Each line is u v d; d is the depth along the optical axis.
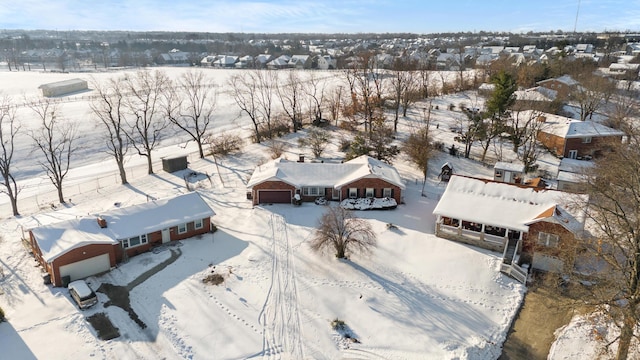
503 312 34.44
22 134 80.12
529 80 98.81
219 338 31.25
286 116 87.69
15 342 30.58
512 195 43.88
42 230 39.03
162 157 63.62
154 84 132.38
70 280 37.16
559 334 32.06
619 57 164.88
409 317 33.38
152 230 41.50
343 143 66.94
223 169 62.84
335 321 32.69
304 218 47.31
